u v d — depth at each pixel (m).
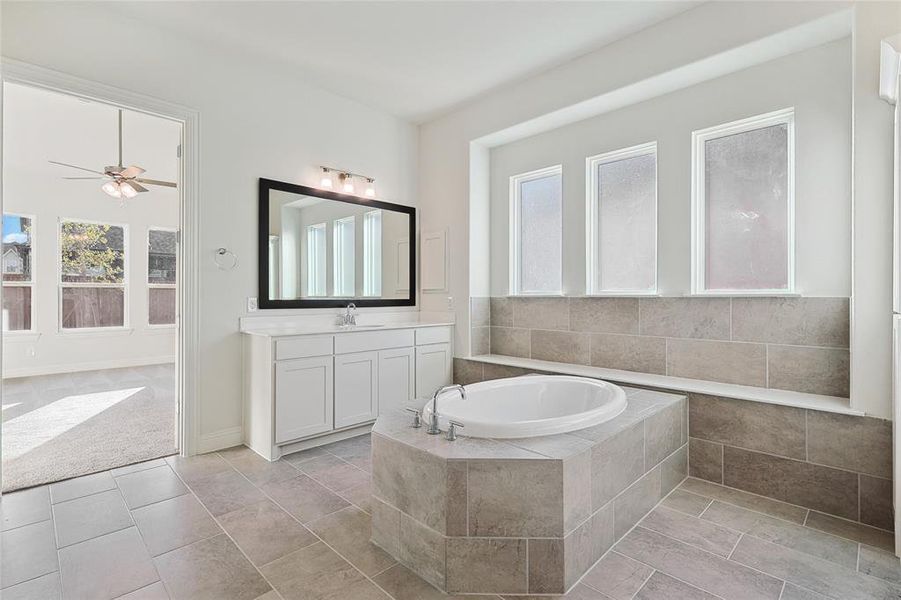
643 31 3.02
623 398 2.53
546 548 1.72
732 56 2.72
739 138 2.99
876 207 2.16
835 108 2.56
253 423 3.24
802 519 2.26
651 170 3.42
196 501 2.45
